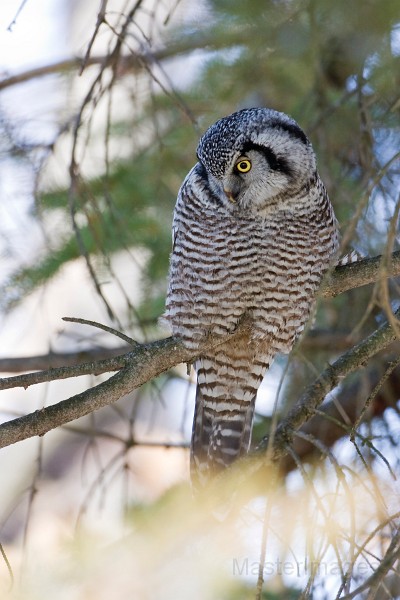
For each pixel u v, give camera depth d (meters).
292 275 10.06
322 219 10.09
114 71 9.58
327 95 11.48
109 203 9.82
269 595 9.08
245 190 9.98
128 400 16.75
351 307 11.69
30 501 9.21
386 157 11.02
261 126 10.05
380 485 9.20
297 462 7.47
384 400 12.12
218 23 11.34
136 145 11.05
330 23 10.21
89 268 9.09
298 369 11.70
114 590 8.38
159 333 12.28
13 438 8.25
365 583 6.47
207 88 11.76
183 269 10.22
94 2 14.43
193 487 10.77
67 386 16.45
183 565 8.60
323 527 7.31
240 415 10.80
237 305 10.11
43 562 8.37
